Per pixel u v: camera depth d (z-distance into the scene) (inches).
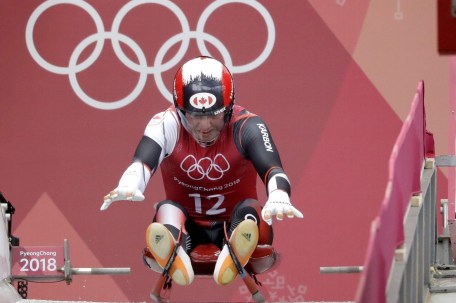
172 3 1528.1
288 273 1477.6
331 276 1477.6
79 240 1504.7
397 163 653.9
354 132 1505.9
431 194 979.3
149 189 1494.8
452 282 965.8
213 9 1524.4
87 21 1533.0
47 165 1520.7
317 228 1488.7
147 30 1529.3
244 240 891.4
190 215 1008.2
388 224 598.9
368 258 518.3
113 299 1488.7
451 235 1154.0
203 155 979.3
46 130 1528.1
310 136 1508.4
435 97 1496.1
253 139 970.7
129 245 1493.6
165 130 980.6
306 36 1519.4
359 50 1514.5
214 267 946.1
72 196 1513.3
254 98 1514.5
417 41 1509.6
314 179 1499.8
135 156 968.3
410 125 754.2
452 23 612.7
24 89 1535.4
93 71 1530.5
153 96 1524.4
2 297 942.4
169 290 957.2
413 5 1512.1
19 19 1537.9
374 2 1513.3
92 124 1526.8
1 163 1525.6
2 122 1531.7
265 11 1523.1
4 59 1539.1
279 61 1518.2
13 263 1062.4
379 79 1509.6
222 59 1520.7
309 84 1514.5
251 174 1005.2
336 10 1519.4
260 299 923.4
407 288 730.8
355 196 1494.8
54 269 1066.7
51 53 1535.4
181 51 1528.1
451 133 1459.2
